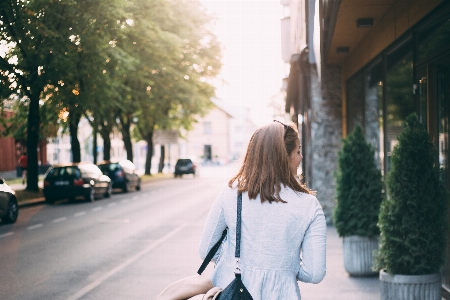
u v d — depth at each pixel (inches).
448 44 263.0
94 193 1026.7
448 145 274.8
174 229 596.7
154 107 1427.2
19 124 1091.3
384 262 229.0
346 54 566.9
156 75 1331.2
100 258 423.5
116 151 4092.0
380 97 437.7
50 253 447.8
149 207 873.5
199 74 1446.9
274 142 104.3
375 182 342.3
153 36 961.5
